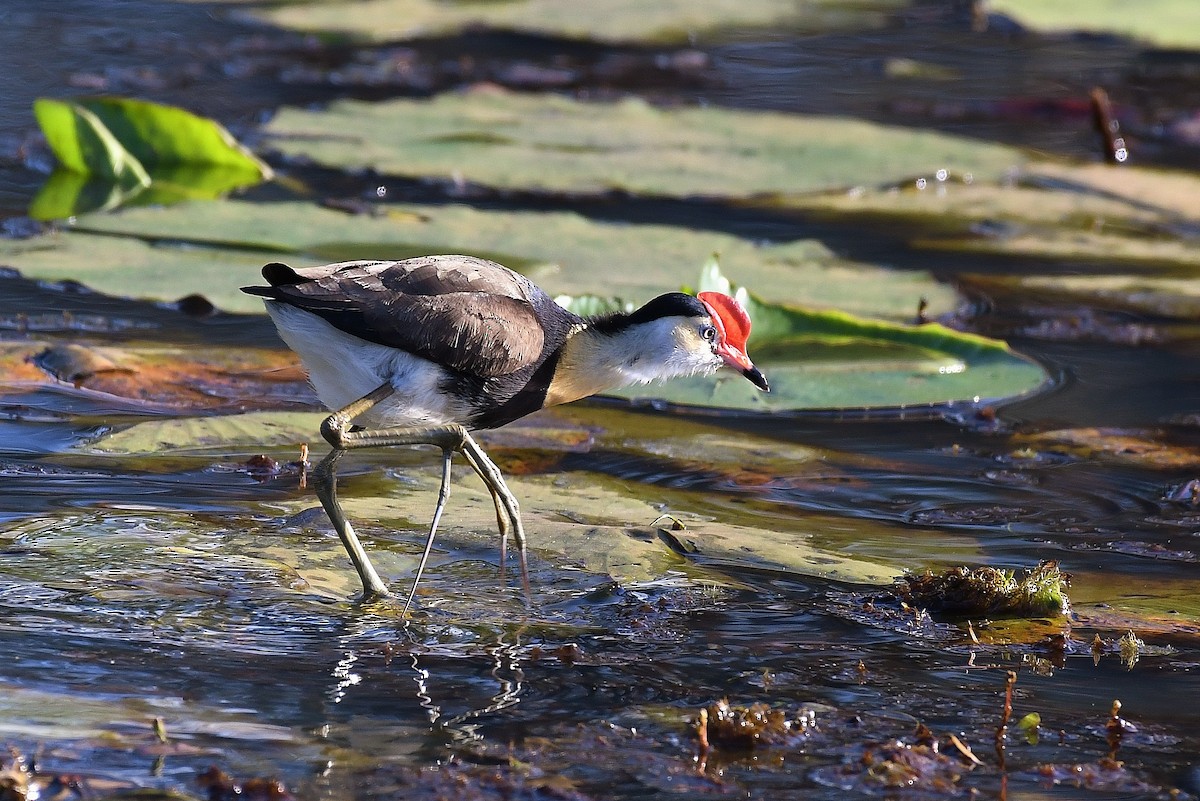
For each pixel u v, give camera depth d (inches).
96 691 260.2
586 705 267.7
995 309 567.5
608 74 893.8
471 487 387.2
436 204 652.7
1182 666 296.8
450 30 996.6
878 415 473.1
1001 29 1007.0
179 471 387.2
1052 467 424.8
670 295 392.8
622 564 338.6
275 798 226.2
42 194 622.5
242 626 295.4
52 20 912.9
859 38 981.2
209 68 841.5
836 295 537.3
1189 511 392.5
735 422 458.3
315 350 346.3
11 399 427.5
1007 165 715.4
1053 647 305.4
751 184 660.1
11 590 302.5
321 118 742.5
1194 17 888.9
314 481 327.0
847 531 370.3
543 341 364.5
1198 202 655.8
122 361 460.4
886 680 285.7
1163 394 487.2
